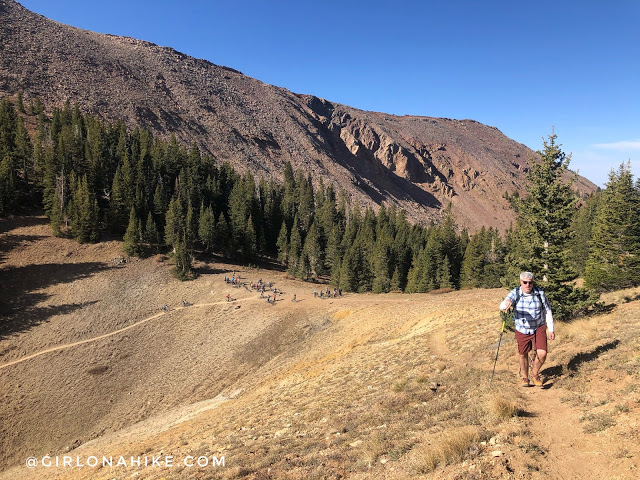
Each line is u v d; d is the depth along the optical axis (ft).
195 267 246.27
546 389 27.89
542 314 27.84
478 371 38.14
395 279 254.27
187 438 60.34
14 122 321.32
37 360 151.23
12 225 242.37
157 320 185.37
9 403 129.80
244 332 167.32
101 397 137.39
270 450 34.83
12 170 258.57
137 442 81.25
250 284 228.84
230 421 62.18
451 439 21.27
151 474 41.01
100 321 179.93
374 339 115.44
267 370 130.82
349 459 25.81
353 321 151.23
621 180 118.01
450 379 39.06
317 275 288.51
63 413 128.98
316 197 467.52
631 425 19.15
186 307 197.88
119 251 241.35
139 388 142.61
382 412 35.06
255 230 318.24
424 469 20.16
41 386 138.92
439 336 76.79
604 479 15.88
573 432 20.61
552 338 27.30
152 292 210.38
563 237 64.08
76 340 166.09
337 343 130.41
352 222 392.47
